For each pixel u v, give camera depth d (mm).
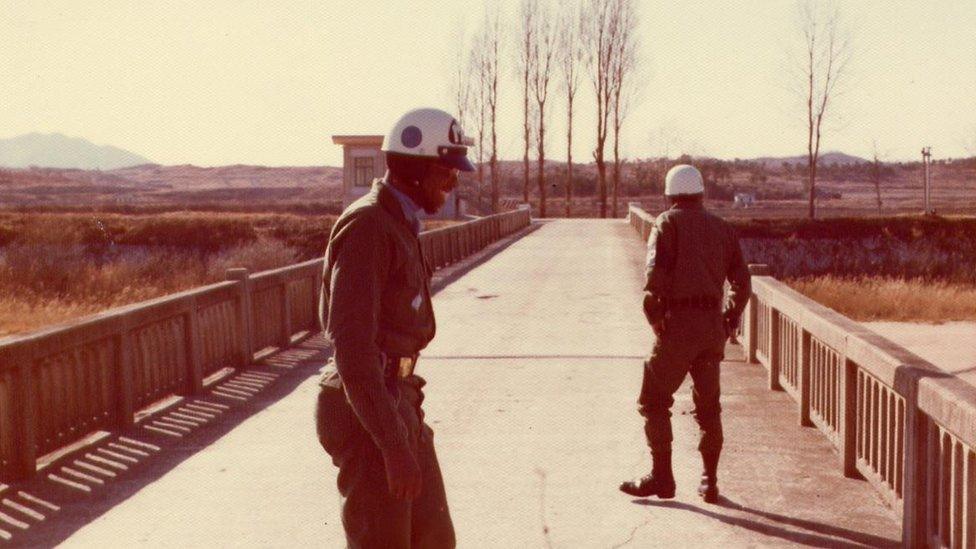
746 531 5734
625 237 41375
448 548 3609
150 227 42344
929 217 53344
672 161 99750
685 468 7125
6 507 6355
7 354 6664
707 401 6184
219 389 10188
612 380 10680
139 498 6535
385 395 3193
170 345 9500
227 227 43875
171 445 7934
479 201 73312
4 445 6781
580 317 16109
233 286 11117
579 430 8391
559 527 5863
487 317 16141
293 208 86062
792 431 8203
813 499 6336
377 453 3391
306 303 14102
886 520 5902
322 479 6961
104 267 27734
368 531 3385
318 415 3518
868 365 6137
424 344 3578
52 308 21391
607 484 6766
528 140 81188
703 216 6039
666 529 5793
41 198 157750
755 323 11391
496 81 79625
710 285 5984
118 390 8367
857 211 110312
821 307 8180
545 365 11617
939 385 4855
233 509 6293
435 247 25703
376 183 3494
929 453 5027
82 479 6969
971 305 24266
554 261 28594
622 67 79562
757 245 50656
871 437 6355
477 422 8719
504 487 6723
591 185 151750
